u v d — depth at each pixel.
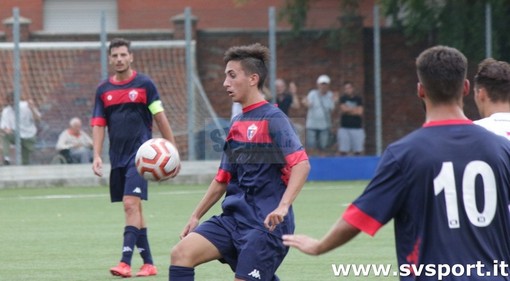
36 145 33.69
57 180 33.81
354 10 36.56
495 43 34.84
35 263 17.72
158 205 27.98
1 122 33.25
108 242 20.50
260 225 11.15
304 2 36.03
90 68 35.34
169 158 14.13
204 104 35.25
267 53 11.59
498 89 11.05
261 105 11.43
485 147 7.90
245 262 11.03
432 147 7.86
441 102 7.99
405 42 36.12
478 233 7.84
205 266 17.28
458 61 7.93
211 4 44.03
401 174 7.85
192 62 34.41
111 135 16.48
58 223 23.94
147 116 16.50
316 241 8.16
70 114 34.53
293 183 10.92
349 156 35.62
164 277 16.11
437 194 7.82
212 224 11.34
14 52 32.47
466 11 35.22
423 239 7.83
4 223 23.97
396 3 36.09
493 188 7.88
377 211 7.87
